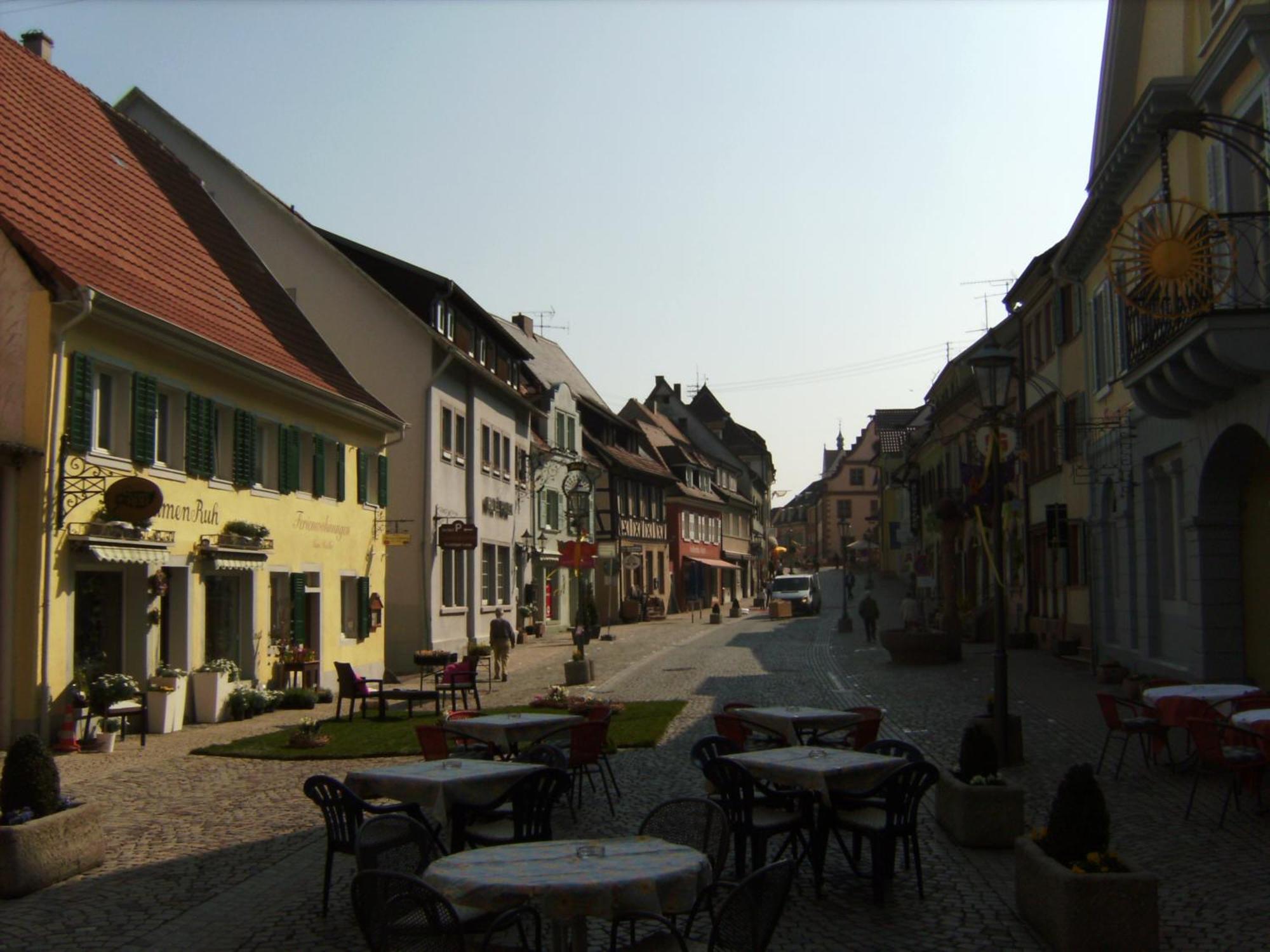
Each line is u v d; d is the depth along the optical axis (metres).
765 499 109.00
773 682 24.88
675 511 68.62
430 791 8.53
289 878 9.27
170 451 19.09
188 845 10.43
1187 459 18.55
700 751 9.85
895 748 10.06
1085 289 26.14
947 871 9.02
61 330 15.78
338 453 25.78
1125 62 20.94
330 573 25.17
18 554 15.39
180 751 16.03
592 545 40.38
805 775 8.65
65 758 15.34
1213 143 16.66
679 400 88.00
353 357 31.89
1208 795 11.58
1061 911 6.89
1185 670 19.38
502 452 39.28
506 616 39.66
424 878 5.96
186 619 19.17
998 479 13.48
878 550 104.62
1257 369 13.96
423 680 27.97
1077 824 7.34
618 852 6.29
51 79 22.72
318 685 24.08
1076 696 20.47
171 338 18.38
